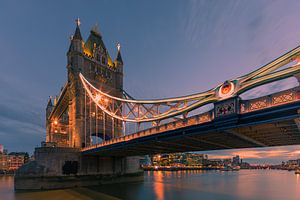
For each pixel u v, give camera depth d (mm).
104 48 77688
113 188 46812
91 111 65625
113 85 75312
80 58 66688
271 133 21938
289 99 16312
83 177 50344
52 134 95750
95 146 45250
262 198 38562
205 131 22078
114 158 57250
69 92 67250
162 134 27516
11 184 63031
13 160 166750
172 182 64500
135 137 32531
